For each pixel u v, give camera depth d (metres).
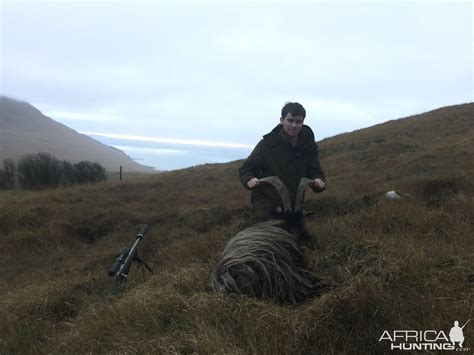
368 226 4.83
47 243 8.98
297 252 3.43
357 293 2.72
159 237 8.15
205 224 8.65
